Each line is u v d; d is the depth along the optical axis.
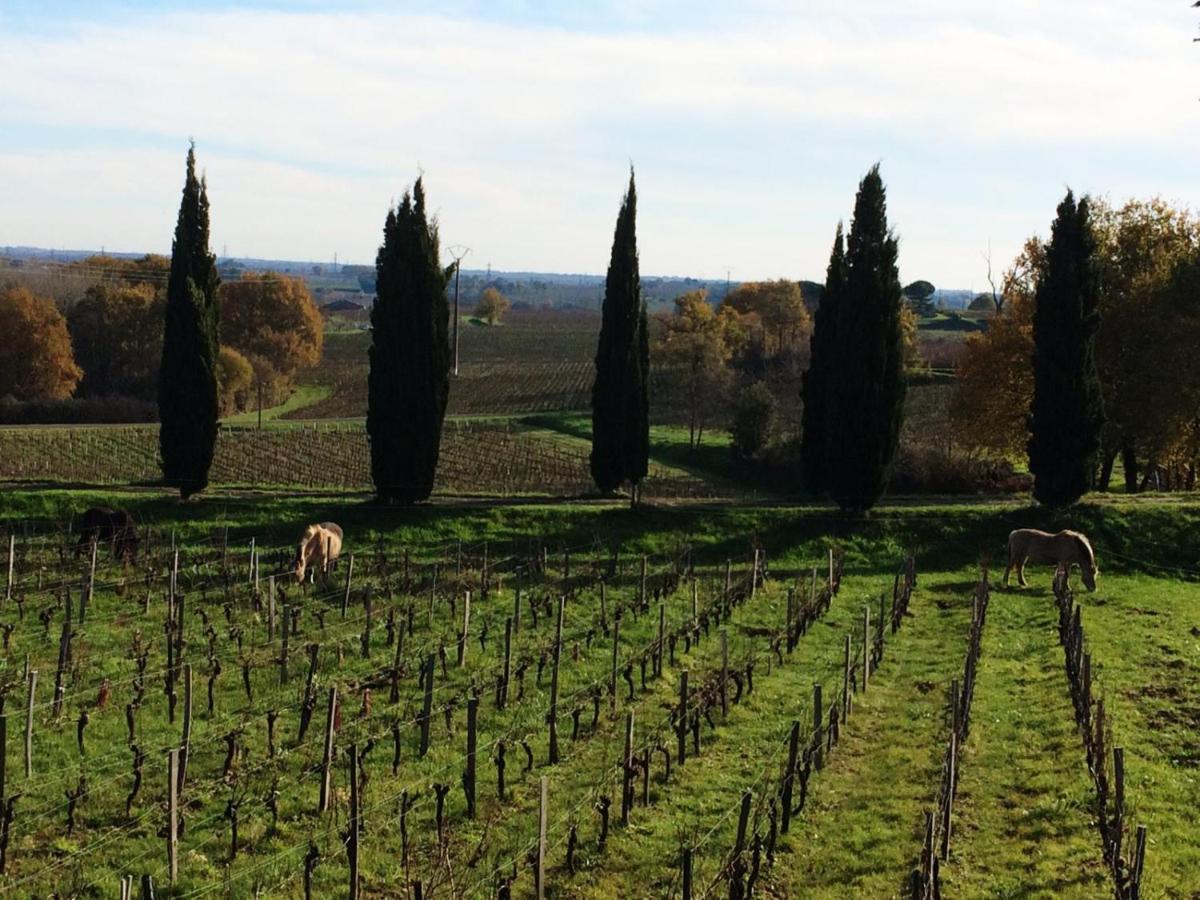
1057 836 16.70
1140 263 51.09
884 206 42.91
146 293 110.25
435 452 42.84
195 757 19.28
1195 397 47.03
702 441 84.19
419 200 42.19
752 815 17.56
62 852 15.77
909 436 74.44
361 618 29.22
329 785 18.00
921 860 14.20
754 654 27.17
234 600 30.78
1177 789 18.23
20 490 42.56
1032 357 44.25
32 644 25.94
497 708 22.28
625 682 24.44
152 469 66.62
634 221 45.62
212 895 14.70
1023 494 54.03
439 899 14.29
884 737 21.58
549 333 185.50
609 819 17.34
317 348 120.81
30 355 94.81
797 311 127.44
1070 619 27.61
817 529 42.44
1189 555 40.94
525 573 35.47
